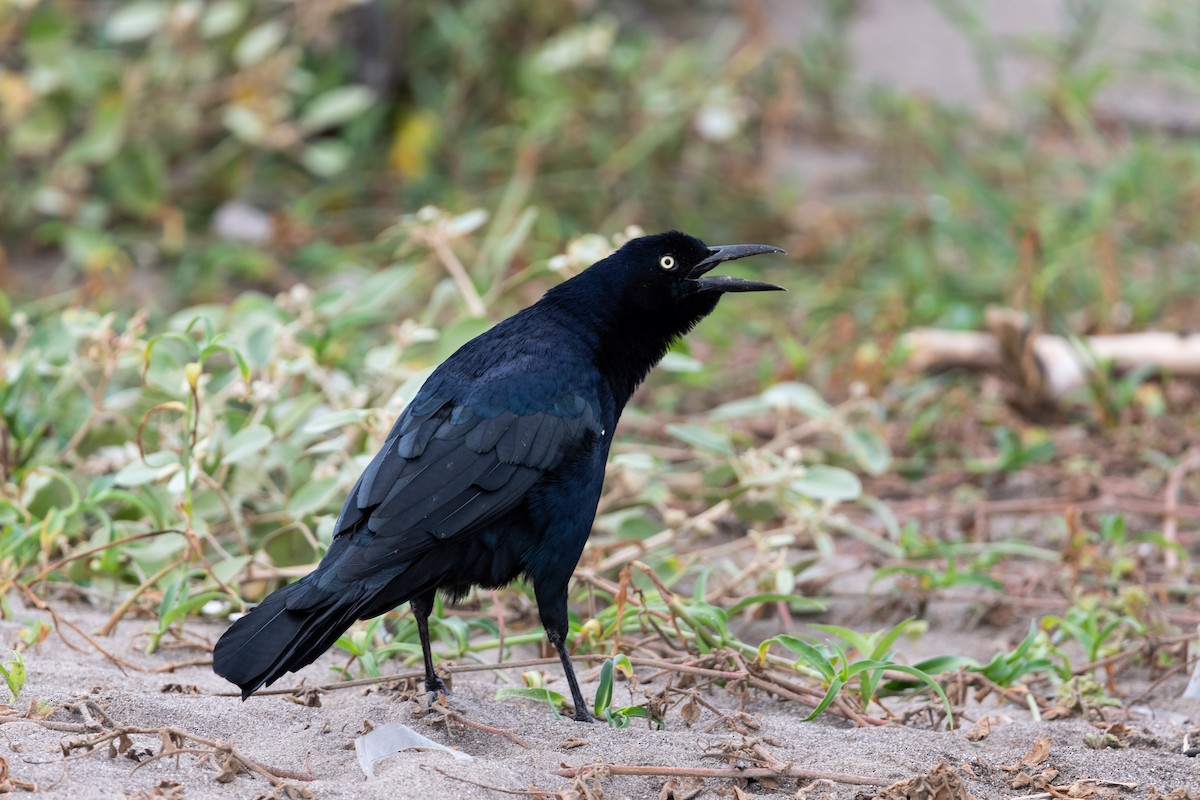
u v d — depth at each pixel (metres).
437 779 5.95
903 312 14.57
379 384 10.21
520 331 7.63
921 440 12.80
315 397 9.88
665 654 8.12
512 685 7.81
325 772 6.19
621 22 21.81
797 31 21.95
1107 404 12.91
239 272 16.64
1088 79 19.53
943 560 10.43
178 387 9.35
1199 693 8.19
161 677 7.50
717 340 15.17
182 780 5.84
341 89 18.66
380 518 6.66
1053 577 10.08
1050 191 18.47
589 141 18.31
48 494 9.62
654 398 13.88
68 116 17.50
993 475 12.17
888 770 6.37
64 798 5.49
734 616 9.62
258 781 5.96
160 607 8.34
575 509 7.19
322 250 16.44
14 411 10.09
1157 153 18.42
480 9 19.20
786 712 7.59
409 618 8.65
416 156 18.06
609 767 6.20
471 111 19.19
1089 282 15.59
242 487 9.63
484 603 9.22
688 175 18.67
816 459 11.94
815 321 15.53
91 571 9.12
